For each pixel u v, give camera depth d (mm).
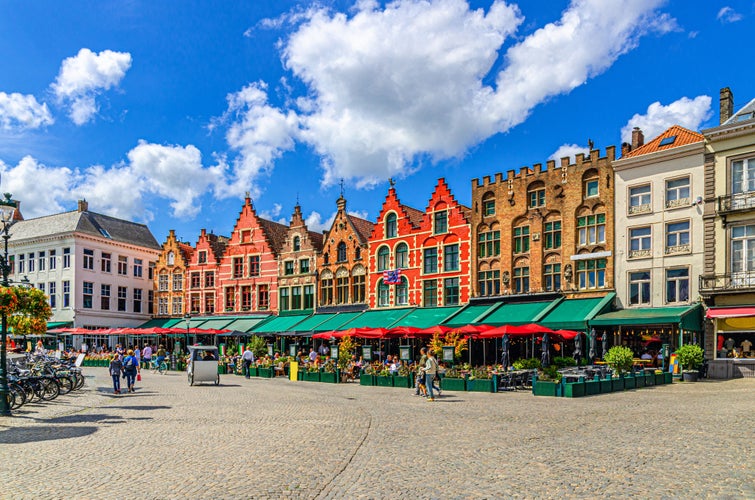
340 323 42250
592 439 12242
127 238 62125
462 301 38938
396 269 42438
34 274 58438
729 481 8617
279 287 50062
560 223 35469
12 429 14586
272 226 54500
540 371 23812
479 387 24359
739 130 28812
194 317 55094
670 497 7961
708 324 29078
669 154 31234
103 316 57844
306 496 8461
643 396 20656
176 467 10242
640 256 32062
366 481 9219
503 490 8539
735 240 28984
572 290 34219
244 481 9266
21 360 28922
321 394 23672
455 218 40000
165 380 32188
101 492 8719
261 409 18422
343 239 46094
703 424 13656
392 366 28750
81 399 21578
